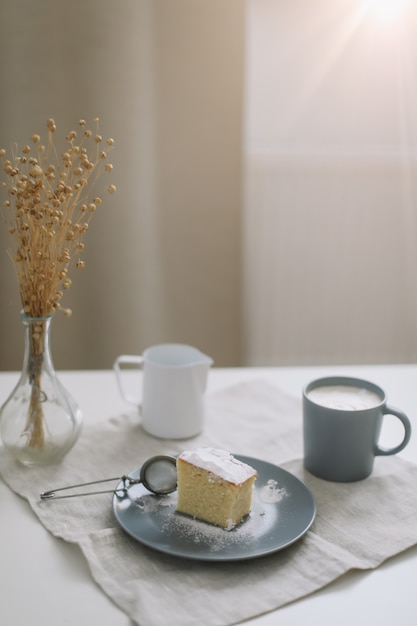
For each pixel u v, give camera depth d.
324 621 0.74
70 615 0.74
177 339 2.14
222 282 2.10
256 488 0.96
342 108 2.34
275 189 2.28
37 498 0.93
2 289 2.04
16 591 0.77
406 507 0.94
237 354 2.16
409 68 2.30
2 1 1.85
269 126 2.35
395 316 2.47
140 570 0.80
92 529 0.87
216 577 0.79
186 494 0.89
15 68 1.89
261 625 0.73
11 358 2.10
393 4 2.24
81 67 1.90
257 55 2.29
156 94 1.94
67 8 1.86
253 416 1.19
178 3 1.89
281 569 0.81
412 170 2.30
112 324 2.10
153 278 2.08
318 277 2.39
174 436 1.11
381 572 0.82
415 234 2.37
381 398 1.04
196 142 1.98
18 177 1.01
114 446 1.08
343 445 0.98
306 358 2.48
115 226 2.01
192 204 2.03
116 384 1.33
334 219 2.33
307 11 2.26
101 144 1.95
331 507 0.94
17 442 1.00
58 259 0.97
